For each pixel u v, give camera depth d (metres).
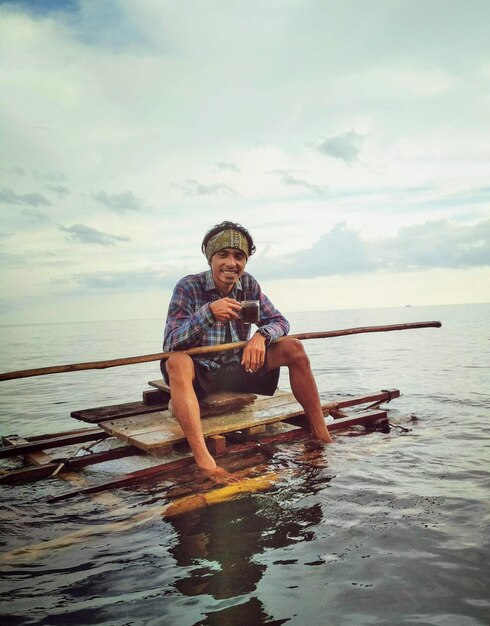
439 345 16.75
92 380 10.43
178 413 3.54
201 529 2.52
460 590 1.87
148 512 2.81
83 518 2.78
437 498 2.81
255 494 2.97
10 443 4.55
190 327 3.84
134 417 4.38
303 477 3.25
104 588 2.00
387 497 2.86
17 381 10.46
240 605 1.82
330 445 4.03
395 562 2.10
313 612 1.76
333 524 2.51
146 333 43.34
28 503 3.07
